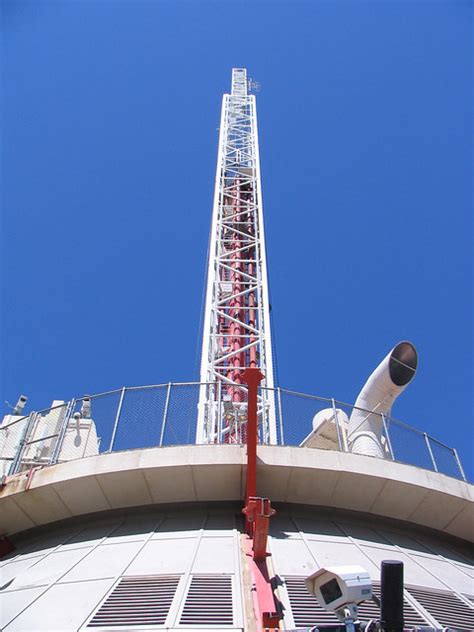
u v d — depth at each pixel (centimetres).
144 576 1188
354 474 1541
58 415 1991
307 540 1401
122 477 1530
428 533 1698
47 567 1348
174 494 1549
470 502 1645
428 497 1623
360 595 608
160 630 963
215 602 1059
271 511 1182
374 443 1942
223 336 3127
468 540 1706
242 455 1516
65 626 996
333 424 2042
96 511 1597
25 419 2016
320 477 1540
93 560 1318
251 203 4116
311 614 1034
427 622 1092
